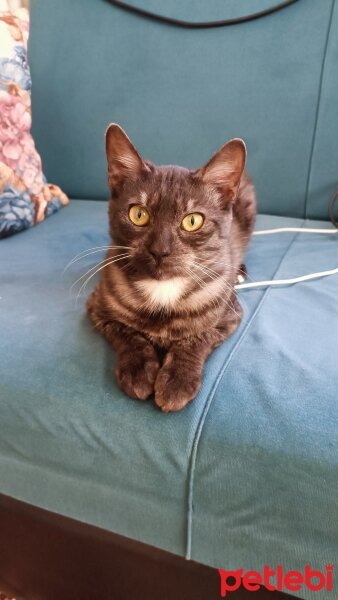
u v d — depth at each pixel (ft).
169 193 0.87
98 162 1.72
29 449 0.81
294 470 0.64
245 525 0.70
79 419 0.75
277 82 1.47
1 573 1.02
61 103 1.70
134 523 0.80
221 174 0.91
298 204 1.54
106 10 1.60
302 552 0.68
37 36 1.67
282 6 1.41
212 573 0.81
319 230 1.38
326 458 0.63
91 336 0.88
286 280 1.09
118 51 1.60
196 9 1.49
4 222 1.34
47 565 0.97
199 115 1.56
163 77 1.57
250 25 1.46
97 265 1.17
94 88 1.65
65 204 1.65
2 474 0.88
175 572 0.85
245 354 0.82
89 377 0.78
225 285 0.96
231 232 1.18
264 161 1.54
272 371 0.77
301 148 1.49
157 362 0.82
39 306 0.98
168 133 1.61
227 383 0.75
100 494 0.80
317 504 0.64
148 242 0.86
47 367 0.80
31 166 1.47
